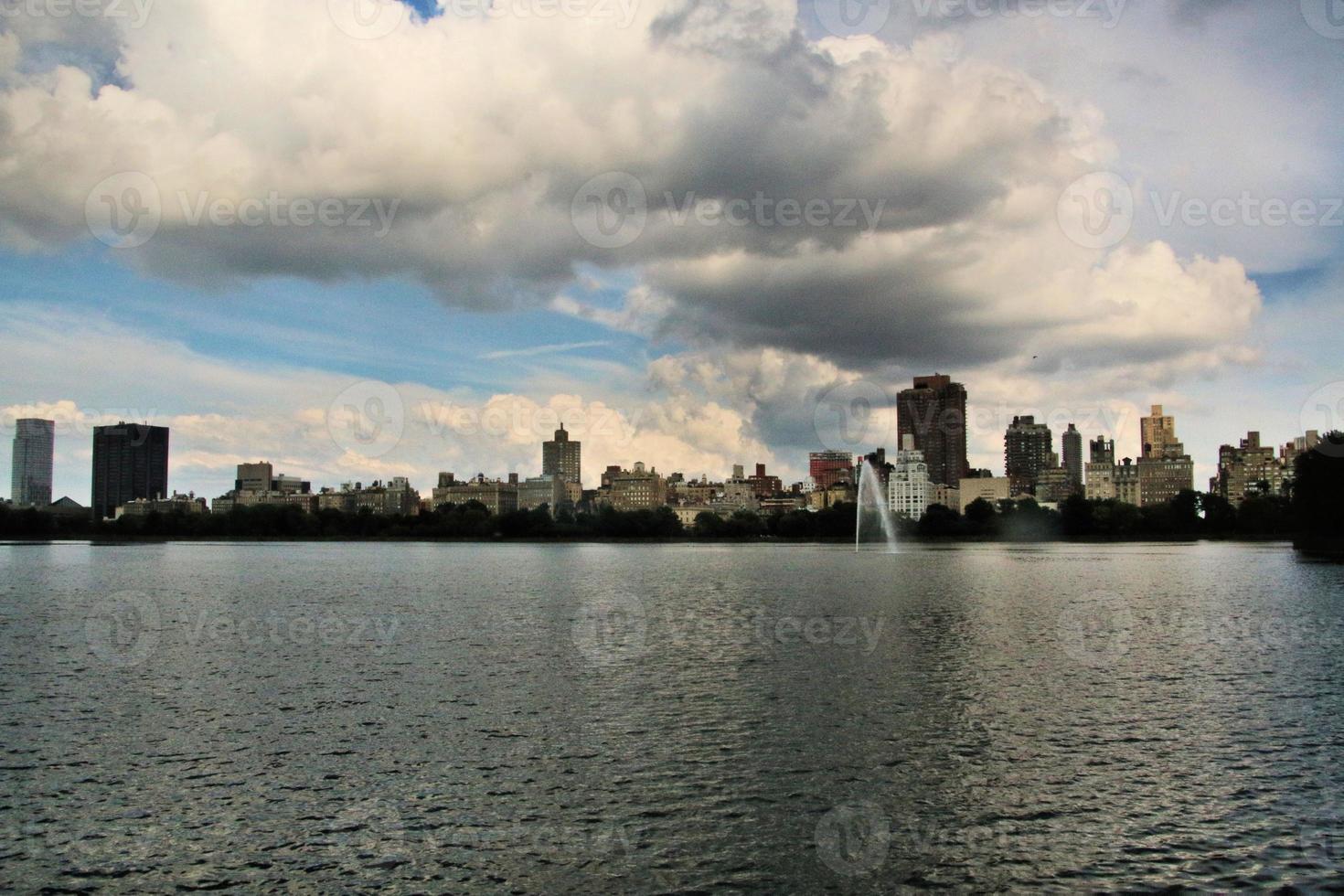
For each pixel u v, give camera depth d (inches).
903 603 3772.1
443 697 1873.8
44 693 1940.2
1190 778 1330.0
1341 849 1088.2
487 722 1657.2
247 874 1045.8
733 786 1304.1
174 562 7869.1
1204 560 7332.7
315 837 1139.3
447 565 7401.6
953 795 1268.5
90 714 1747.0
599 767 1389.0
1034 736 1550.2
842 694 1875.0
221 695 1909.4
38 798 1275.8
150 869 1058.1
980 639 2659.9
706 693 1889.8
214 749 1502.2
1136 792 1275.8
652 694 1884.8
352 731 1603.1
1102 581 4948.3
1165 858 1069.8
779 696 1860.2
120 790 1306.6
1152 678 2033.7
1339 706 1760.6
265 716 1721.2
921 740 1528.1
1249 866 1047.6
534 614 3432.6
